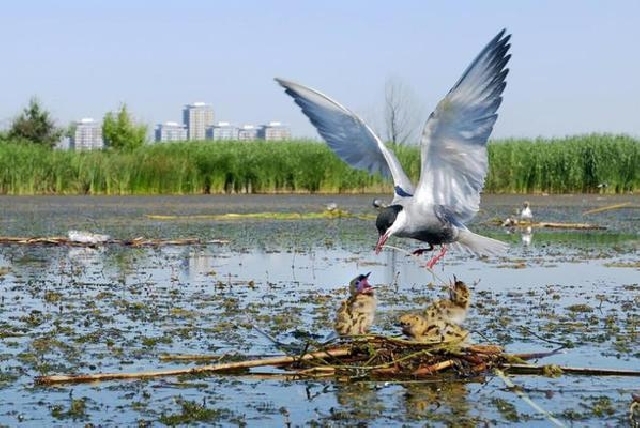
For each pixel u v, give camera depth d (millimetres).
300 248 23750
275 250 23250
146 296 15805
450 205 11305
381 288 16922
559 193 47969
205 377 10508
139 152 47344
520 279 18219
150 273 18750
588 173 47844
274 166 47031
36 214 34156
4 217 32688
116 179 45719
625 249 23797
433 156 11117
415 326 11117
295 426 8773
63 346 11883
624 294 16250
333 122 12148
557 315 14133
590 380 10398
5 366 10898
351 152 12141
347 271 19312
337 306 14867
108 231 27953
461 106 10672
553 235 27938
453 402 9570
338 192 47281
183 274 18609
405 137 58094
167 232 27828
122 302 15109
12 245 24062
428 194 11312
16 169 45094
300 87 12305
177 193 46375
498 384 10258
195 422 8867
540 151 47812
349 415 9109
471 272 19328
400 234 11352
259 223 31469
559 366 10766
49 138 68750
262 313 14211
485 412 9219
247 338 12375
